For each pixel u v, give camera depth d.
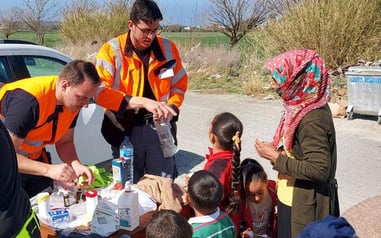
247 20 19.28
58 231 2.60
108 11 18.50
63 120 3.00
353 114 8.50
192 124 8.37
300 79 2.55
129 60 3.54
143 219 2.76
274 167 2.64
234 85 11.98
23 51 4.52
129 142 3.66
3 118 2.79
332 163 2.60
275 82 2.63
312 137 2.50
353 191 5.19
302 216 2.65
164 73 3.65
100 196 2.84
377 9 11.69
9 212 1.89
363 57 11.61
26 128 2.72
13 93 2.75
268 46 13.00
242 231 3.10
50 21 24.28
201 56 14.04
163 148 3.71
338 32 11.56
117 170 3.16
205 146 7.05
